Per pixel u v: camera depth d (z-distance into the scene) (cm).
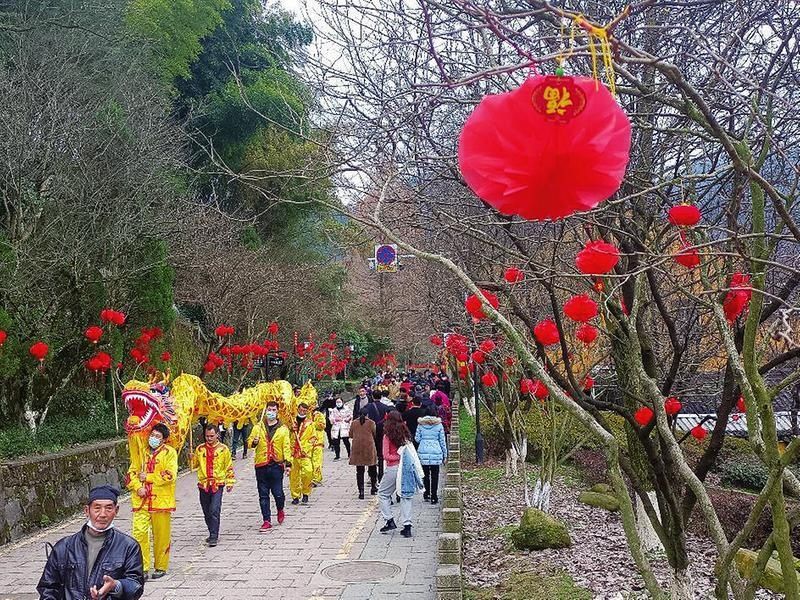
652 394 429
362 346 4050
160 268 1681
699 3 340
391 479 1074
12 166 1341
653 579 315
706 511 363
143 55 1834
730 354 357
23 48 1476
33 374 1366
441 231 585
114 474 1473
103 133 1553
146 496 848
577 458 1579
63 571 443
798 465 866
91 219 1482
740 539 321
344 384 3778
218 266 2114
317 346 3052
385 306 2992
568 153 189
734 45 437
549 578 740
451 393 2895
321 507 1280
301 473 1312
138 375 1786
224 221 2083
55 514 1212
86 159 1484
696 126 490
